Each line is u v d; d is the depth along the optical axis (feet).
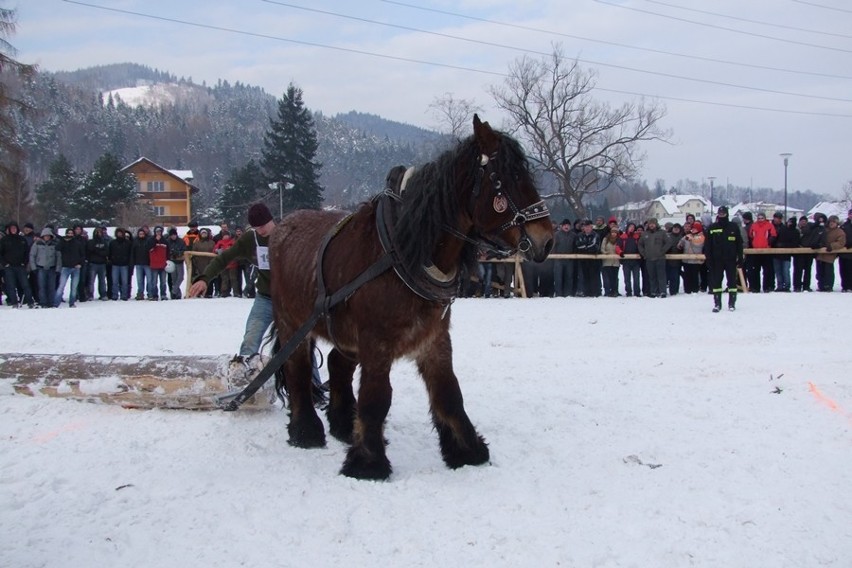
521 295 58.49
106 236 58.75
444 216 16.15
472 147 16.31
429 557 12.81
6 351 33.86
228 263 23.17
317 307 17.48
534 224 15.62
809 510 14.43
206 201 284.20
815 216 59.82
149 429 20.84
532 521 14.21
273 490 16.08
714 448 18.45
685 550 12.80
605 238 58.18
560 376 27.43
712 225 45.96
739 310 45.98
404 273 15.99
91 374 22.67
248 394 20.21
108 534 13.84
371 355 16.63
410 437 20.31
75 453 18.79
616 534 13.53
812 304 48.55
